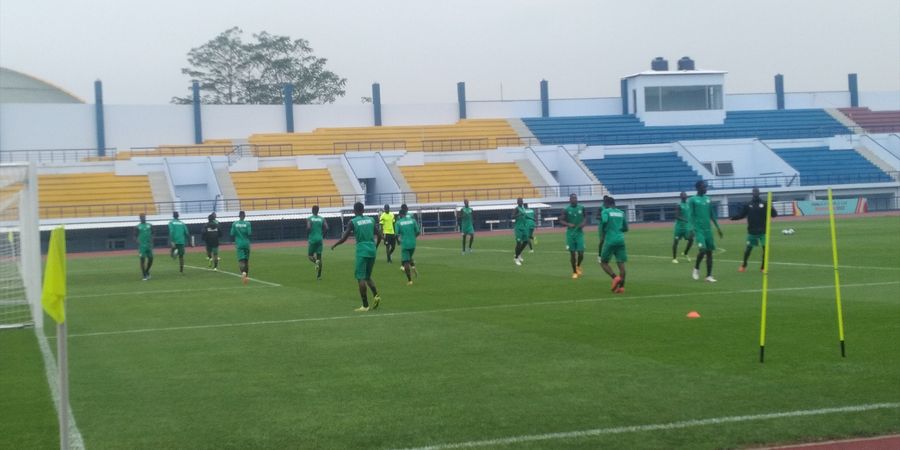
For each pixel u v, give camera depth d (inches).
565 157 2696.9
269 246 2001.7
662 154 2778.1
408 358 468.4
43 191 2315.5
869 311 591.2
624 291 756.0
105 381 429.7
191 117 2792.8
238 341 546.0
